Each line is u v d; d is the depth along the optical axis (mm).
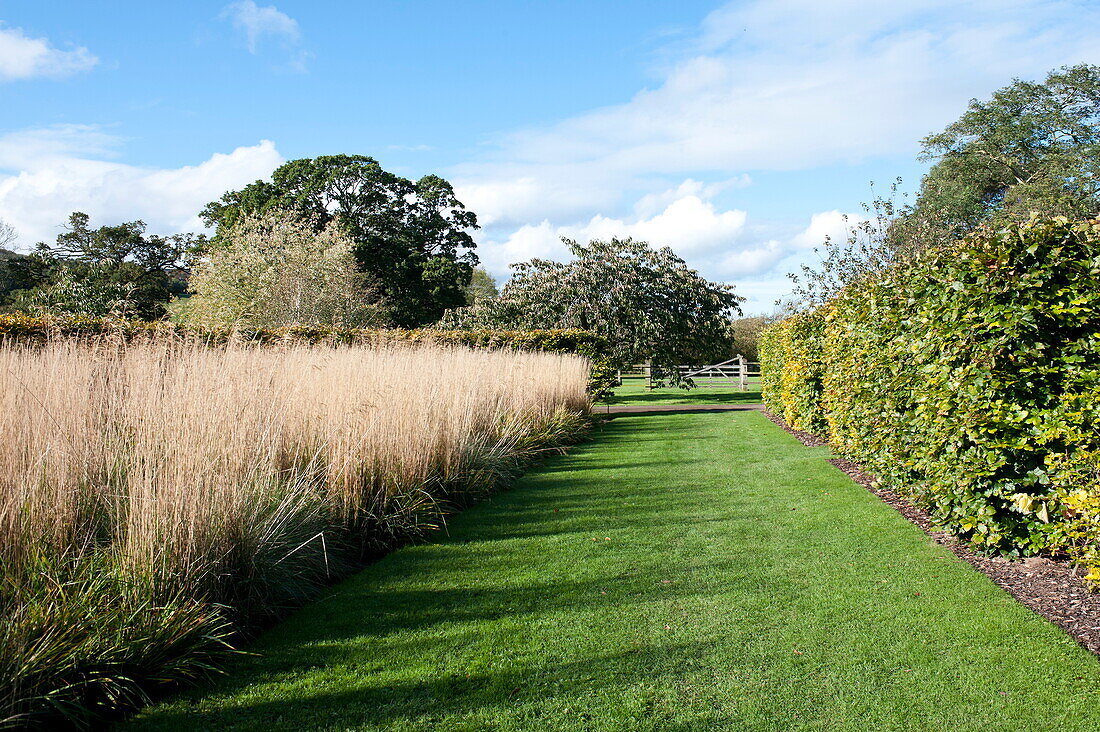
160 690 2705
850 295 6875
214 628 3012
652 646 3088
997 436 3996
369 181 34562
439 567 4254
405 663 2951
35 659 2393
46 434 3482
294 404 5324
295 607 3621
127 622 2709
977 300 4039
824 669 2838
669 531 5004
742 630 3240
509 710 2568
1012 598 3539
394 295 34250
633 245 21141
